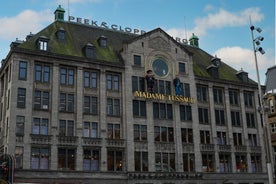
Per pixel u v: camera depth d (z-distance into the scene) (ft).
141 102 176.45
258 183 195.52
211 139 189.67
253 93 211.41
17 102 150.71
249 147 199.41
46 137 151.64
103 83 169.89
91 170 156.87
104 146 161.99
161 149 174.19
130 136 168.45
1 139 157.69
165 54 187.52
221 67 216.54
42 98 156.15
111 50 184.03
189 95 188.96
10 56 158.20
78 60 166.09
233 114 201.26
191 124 185.26
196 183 177.37
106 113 167.22
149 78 177.68
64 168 152.87
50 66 161.27
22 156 146.20
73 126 159.12
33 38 166.71
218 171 185.78
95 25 198.08
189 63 193.36
